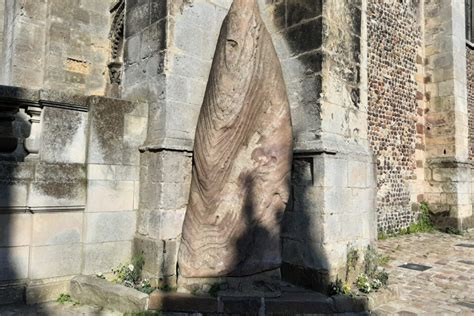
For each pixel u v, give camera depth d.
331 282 3.89
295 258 4.17
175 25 4.38
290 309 3.56
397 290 4.27
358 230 4.37
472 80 12.53
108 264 4.16
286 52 4.54
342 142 4.34
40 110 3.87
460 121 10.41
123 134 4.30
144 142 4.43
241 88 3.84
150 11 4.59
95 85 7.88
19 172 3.66
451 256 6.83
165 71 4.27
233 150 3.84
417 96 10.48
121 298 3.57
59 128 3.93
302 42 4.38
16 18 7.33
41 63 7.48
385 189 9.23
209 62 4.68
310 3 4.34
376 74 9.22
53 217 3.87
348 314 3.66
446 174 10.16
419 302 4.15
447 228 9.96
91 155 4.07
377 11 9.41
